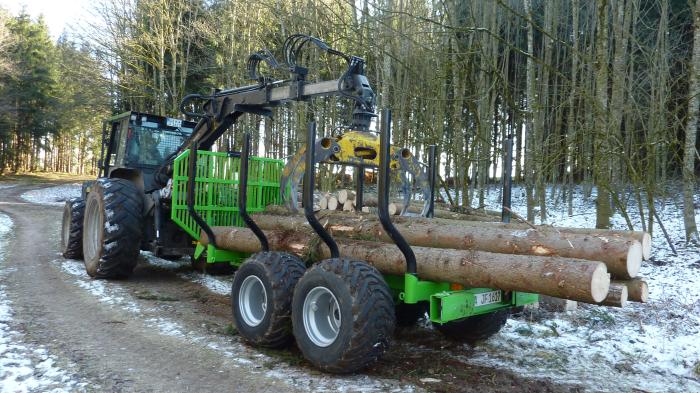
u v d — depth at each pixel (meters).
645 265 9.38
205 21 21.09
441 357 4.33
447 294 3.66
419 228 4.39
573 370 4.11
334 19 11.80
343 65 14.51
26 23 45.09
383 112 3.74
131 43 22.66
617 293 3.44
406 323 5.23
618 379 3.93
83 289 6.48
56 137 47.00
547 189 22.77
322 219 5.02
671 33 17.27
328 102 16.20
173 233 7.11
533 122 13.02
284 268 4.31
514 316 5.68
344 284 3.63
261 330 4.30
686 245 10.90
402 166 4.94
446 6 8.54
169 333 4.79
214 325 5.10
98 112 26.39
